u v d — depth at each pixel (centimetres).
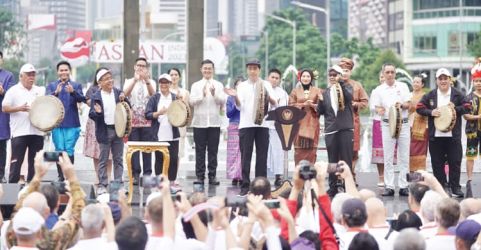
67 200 1484
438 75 1903
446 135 1895
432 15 10550
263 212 1049
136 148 1777
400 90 1950
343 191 1877
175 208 1205
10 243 1148
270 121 2055
